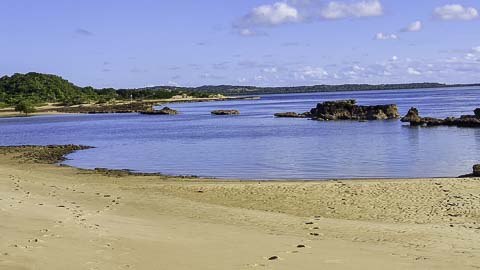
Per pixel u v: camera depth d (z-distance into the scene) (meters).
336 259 12.27
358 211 20.34
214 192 25.11
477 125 69.81
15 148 53.84
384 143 52.88
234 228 16.61
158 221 17.64
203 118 113.19
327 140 57.53
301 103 195.88
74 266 10.61
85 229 14.52
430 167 35.66
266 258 12.20
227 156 44.72
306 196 23.53
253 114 123.69
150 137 67.69
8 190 23.11
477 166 30.11
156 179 31.58
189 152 48.72
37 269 10.18
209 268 11.21
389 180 28.50
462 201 21.41
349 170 35.06
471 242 14.49
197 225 17.02
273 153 46.19
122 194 24.20
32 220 15.18
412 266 11.73
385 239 15.02
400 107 128.50
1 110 166.12
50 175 32.91
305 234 15.78
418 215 19.33
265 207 21.59
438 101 160.75
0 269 9.91
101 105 189.62
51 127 94.69
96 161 43.00
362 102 171.12
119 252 12.15
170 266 11.24
